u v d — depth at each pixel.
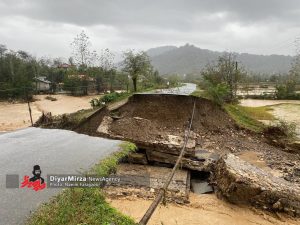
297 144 17.58
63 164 7.52
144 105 20.47
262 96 46.44
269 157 15.84
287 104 37.94
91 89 57.62
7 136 10.88
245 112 26.45
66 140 10.13
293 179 12.76
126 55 37.81
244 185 10.84
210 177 12.98
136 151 13.76
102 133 14.86
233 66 33.78
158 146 13.55
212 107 21.16
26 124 26.73
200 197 11.42
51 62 89.75
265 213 10.45
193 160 13.83
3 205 5.34
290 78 57.09
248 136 19.48
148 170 12.95
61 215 5.01
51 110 35.28
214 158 14.72
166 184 7.05
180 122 19.67
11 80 51.84
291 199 10.57
